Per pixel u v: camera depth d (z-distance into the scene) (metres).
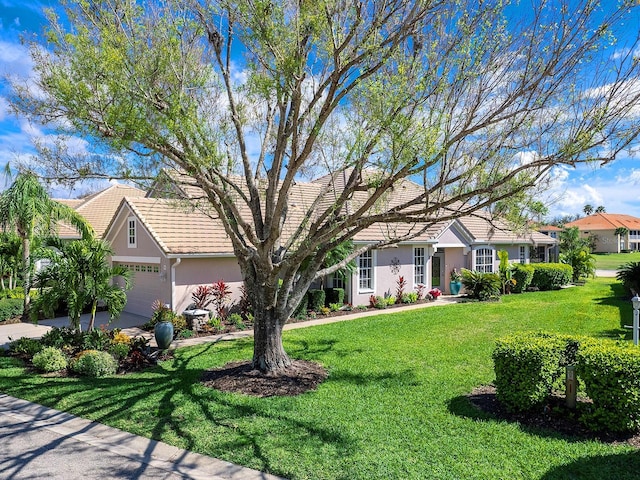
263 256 7.66
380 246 8.52
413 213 6.62
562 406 6.27
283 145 8.04
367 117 6.28
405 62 6.28
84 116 5.85
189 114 6.27
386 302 17.73
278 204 7.30
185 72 6.93
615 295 19.75
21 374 8.66
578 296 19.78
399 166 6.43
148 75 6.17
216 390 7.41
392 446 5.25
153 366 9.18
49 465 5.08
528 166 5.92
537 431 5.61
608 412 5.50
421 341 10.85
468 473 4.61
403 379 7.79
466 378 7.78
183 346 11.10
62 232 22.06
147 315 15.68
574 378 6.11
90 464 5.09
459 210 6.85
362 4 6.23
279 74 6.20
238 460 5.02
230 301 15.17
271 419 6.11
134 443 5.56
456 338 11.12
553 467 4.70
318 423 5.94
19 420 6.41
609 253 71.31
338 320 14.51
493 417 6.09
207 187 7.06
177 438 5.62
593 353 5.72
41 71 6.07
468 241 22.42
